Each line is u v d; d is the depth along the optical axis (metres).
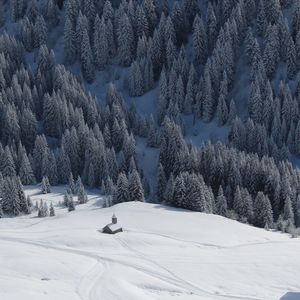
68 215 103.56
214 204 117.12
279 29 168.50
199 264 74.69
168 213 101.25
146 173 147.50
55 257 74.31
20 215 114.06
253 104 159.12
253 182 129.50
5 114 154.25
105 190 132.50
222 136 159.38
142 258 76.75
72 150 145.62
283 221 111.81
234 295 64.44
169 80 168.50
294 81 165.50
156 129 161.12
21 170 137.75
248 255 79.56
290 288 67.06
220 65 169.12
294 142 151.62
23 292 57.31
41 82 171.38
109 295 60.88
